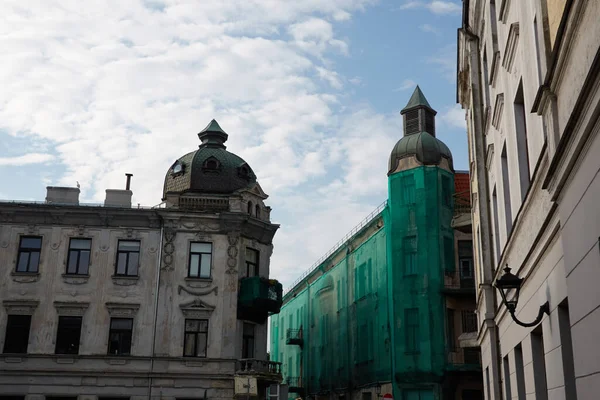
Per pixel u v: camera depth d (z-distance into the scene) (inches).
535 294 425.4
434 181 1643.7
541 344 443.5
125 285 1409.9
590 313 268.2
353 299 1971.0
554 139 314.2
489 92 698.8
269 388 1481.3
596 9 241.0
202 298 1421.0
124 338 1382.9
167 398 1353.3
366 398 1786.4
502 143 569.3
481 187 747.4
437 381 1509.6
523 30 416.2
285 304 2896.2
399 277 1621.6
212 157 1604.3
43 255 1407.5
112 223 1445.6
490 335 708.0
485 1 662.5
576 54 269.6
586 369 275.9
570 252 297.7
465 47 884.0
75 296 1390.3
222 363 1385.3
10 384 1325.0
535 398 438.0
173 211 1450.5
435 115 1795.0
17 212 1421.0
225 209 1501.0
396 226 1660.9
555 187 316.2
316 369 2290.8
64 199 1471.5
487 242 731.4
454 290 1557.6
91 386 1341.0
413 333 1573.6
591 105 243.1
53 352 1350.9
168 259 1432.1
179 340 1391.5
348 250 2057.1
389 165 1737.2
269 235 1567.4
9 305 1370.6
